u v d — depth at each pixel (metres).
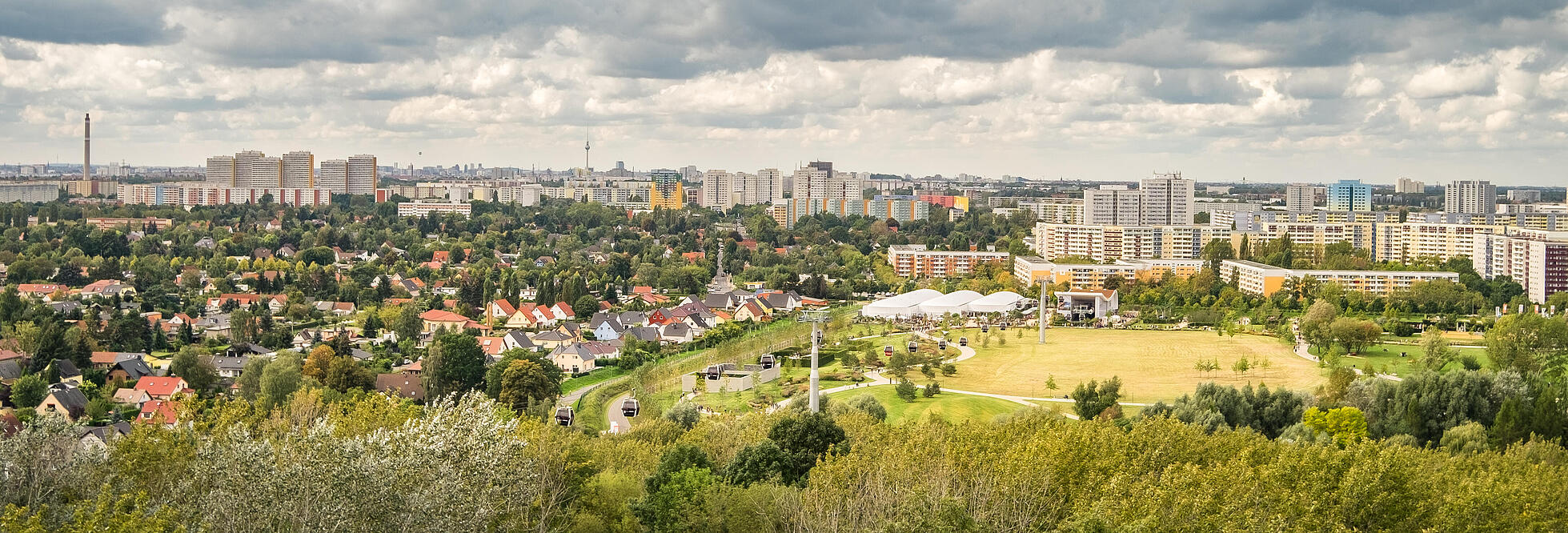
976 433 154.75
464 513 109.31
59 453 118.94
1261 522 116.06
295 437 121.44
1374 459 129.00
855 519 122.69
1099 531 110.25
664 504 134.88
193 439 130.75
